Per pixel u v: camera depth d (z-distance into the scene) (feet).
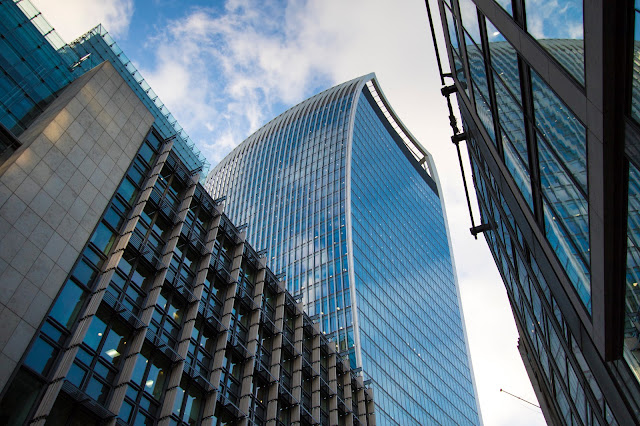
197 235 122.83
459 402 412.77
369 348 312.09
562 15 40.98
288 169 493.36
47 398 69.82
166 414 89.10
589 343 59.36
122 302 92.02
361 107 548.72
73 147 92.22
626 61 34.81
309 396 145.59
